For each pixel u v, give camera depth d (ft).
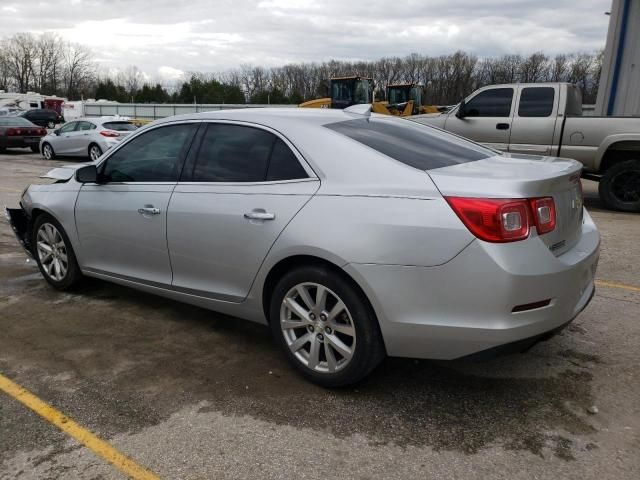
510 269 8.83
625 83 36.81
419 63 277.03
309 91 306.35
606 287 16.78
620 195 29.78
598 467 8.51
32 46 362.94
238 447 9.02
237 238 11.35
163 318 14.46
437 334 9.37
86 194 14.73
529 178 9.44
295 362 11.10
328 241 9.95
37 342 12.98
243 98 288.10
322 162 10.66
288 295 10.89
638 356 12.14
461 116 32.81
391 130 12.19
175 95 299.58
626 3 35.91
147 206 13.08
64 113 190.60
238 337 13.30
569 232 10.39
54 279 16.30
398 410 10.09
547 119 30.19
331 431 9.45
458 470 8.46
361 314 9.93
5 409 10.12
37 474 8.39
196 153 12.64
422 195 9.46
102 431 9.44
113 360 12.07
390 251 9.44
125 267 14.19
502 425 9.61
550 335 9.77
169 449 8.96
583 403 10.30
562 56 246.47
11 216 17.66
